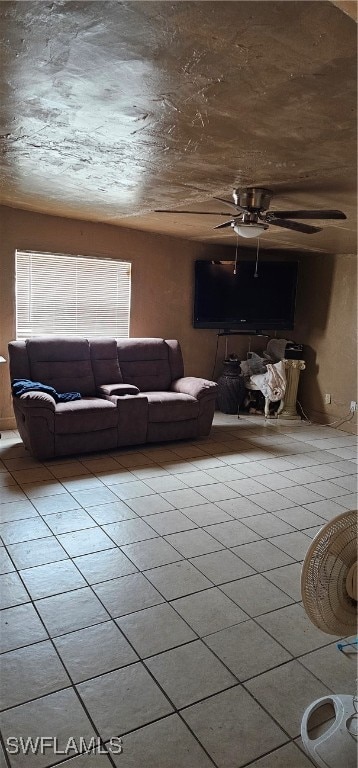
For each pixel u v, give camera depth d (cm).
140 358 536
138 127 221
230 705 182
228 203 303
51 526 311
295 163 253
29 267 495
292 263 614
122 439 462
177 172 288
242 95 177
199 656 206
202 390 501
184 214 429
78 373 491
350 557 165
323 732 172
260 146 231
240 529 318
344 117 191
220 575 265
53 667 196
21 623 221
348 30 131
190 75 166
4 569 262
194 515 336
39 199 416
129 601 240
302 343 640
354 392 571
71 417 427
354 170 261
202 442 508
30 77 176
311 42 139
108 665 199
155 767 158
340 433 567
